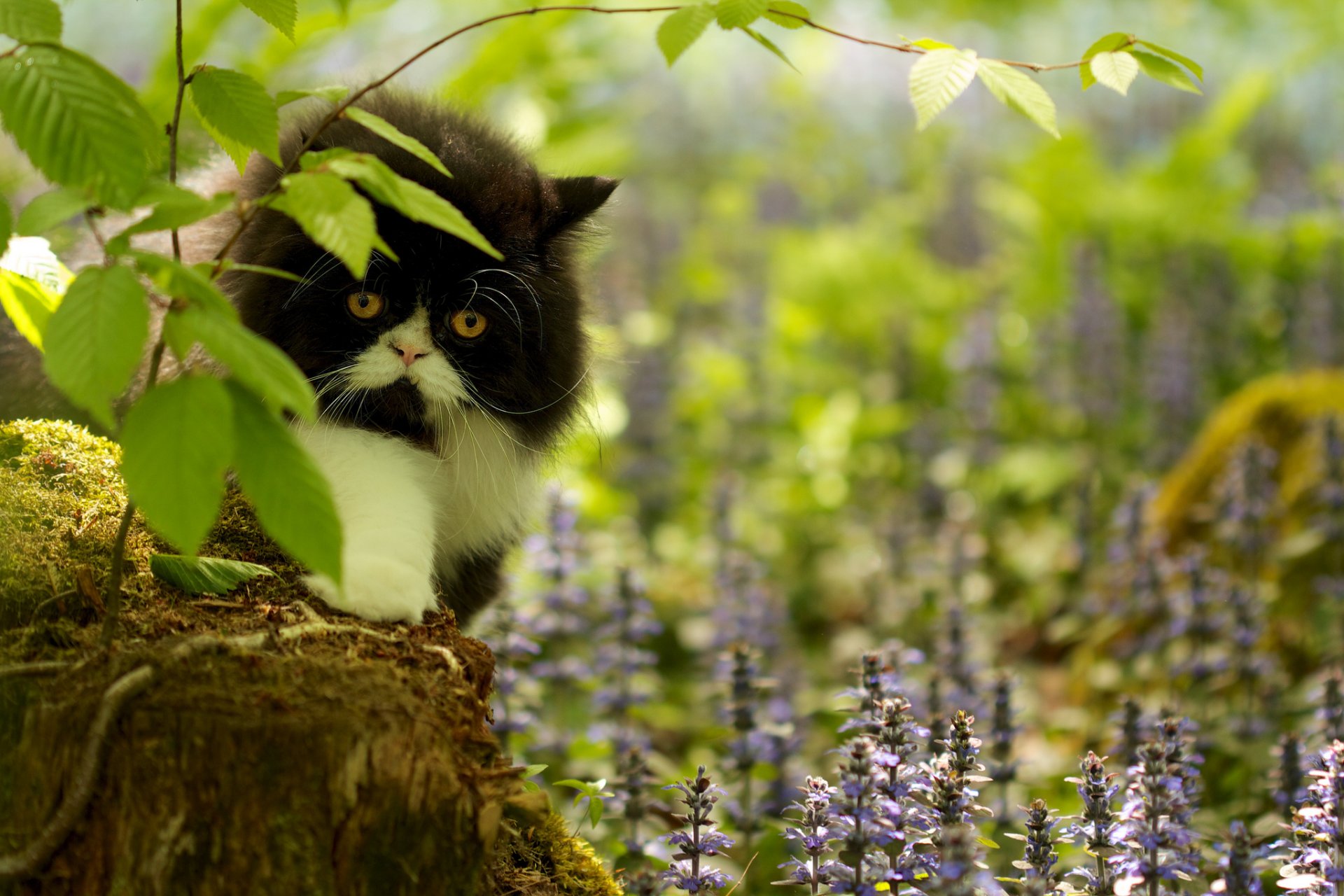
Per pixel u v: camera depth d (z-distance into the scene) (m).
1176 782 2.67
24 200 5.16
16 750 2.24
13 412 3.54
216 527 2.89
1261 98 10.35
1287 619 5.43
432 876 2.19
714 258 10.77
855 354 9.06
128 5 9.21
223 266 2.12
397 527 2.80
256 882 2.13
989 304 9.16
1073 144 9.83
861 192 12.40
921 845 2.99
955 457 7.61
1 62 1.88
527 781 2.63
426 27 7.83
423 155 2.20
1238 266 9.20
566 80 6.52
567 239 3.49
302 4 6.18
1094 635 5.84
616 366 7.06
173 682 2.22
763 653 5.41
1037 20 12.09
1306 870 2.82
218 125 2.46
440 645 2.61
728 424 7.95
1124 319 8.58
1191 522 6.30
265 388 1.83
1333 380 6.41
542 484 3.91
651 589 6.36
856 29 12.67
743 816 3.81
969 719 2.92
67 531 2.65
